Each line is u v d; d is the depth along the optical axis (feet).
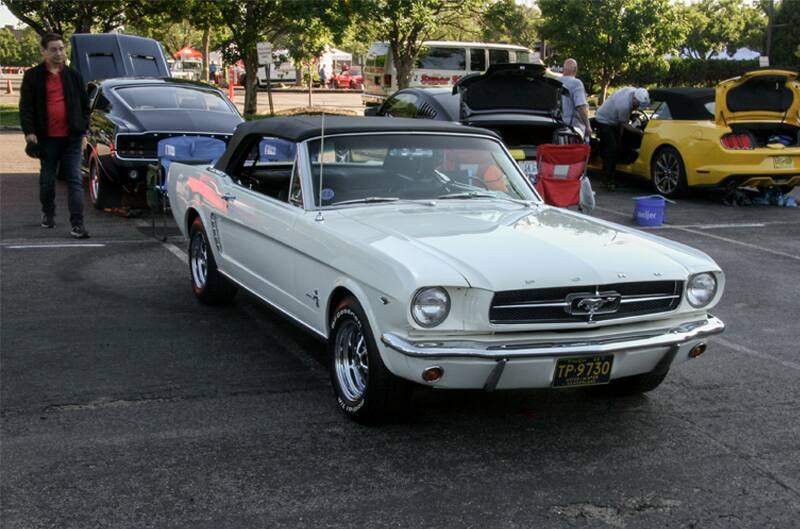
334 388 15.06
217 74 155.63
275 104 107.45
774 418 15.30
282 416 14.83
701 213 39.24
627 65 90.84
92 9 80.12
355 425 14.52
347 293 14.65
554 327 13.04
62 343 18.51
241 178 20.15
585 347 12.96
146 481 12.24
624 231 16.01
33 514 11.24
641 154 44.86
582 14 87.56
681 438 14.32
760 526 11.35
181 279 24.67
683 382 17.26
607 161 45.50
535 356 12.72
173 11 79.97
